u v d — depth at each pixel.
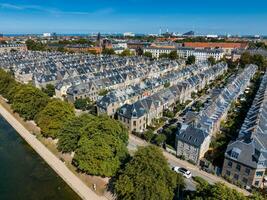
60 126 80.31
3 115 111.69
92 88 132.38
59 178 66.88
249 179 60.69
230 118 105.56
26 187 63.09
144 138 86.94
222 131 93.12
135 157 52.84
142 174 48.75
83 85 129.25
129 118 90.81
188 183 62.84
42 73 160.62
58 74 160.75
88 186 62.94
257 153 60.09
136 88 125.69
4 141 88.06
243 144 62.94
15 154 79.06
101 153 59.69
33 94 101.69
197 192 48.19
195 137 71.19
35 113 96.44
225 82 163.00
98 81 140.00
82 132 67.19
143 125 96.06
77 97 124.38
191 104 126.31
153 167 49.03
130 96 117.19
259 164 58.72
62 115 83.31
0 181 65.19
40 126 83.56
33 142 85.81
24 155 78.50
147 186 47.19
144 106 97.06
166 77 151.75
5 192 61.06
